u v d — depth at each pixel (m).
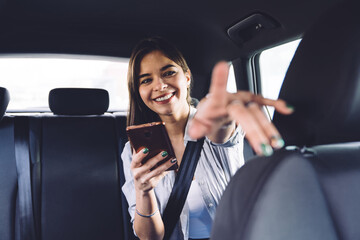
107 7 2.08
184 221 1.27
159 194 1.31
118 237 1.97
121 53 2.47
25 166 1.88
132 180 1.39
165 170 1.07
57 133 2.03
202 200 1.29
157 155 1.00
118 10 2.11
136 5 2.07
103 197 1.99
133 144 1.02
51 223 1.88
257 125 0.45
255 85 2.32
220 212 0.60
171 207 1.26
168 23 2.25
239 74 2.31
